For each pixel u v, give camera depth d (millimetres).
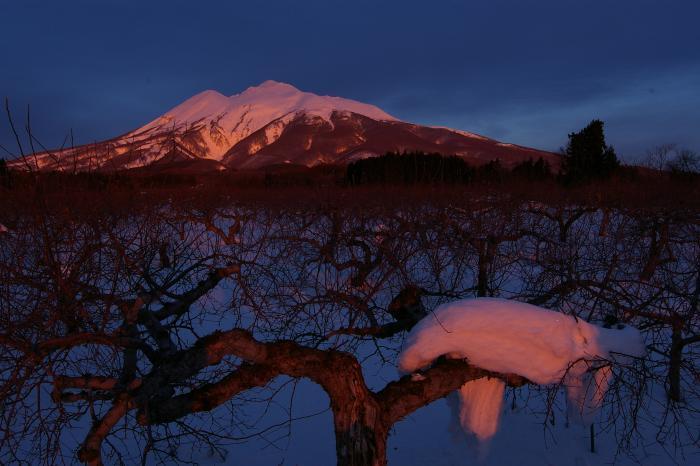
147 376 2988
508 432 5734
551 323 3438
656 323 4727
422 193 9234
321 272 7262
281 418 6023
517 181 12008
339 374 3105
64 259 3543
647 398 6125
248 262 4059
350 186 10289
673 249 7449
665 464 5086
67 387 2904
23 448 4320
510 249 6910
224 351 3006
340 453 3143
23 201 3047
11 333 2922
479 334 3357
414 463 5191
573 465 5109
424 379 3355
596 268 5520
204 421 5730
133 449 5336
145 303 3383
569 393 3836
